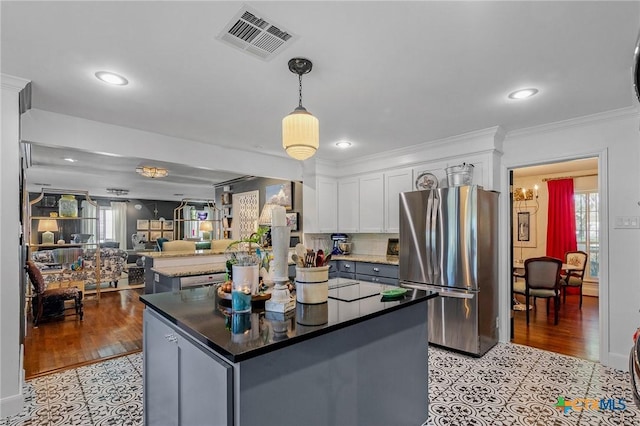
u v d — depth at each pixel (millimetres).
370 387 1815
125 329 4188
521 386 2703
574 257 5797
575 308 5273
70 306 5273
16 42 1870
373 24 1725
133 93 2594
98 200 10367
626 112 2959
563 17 1663
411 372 2129
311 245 5266
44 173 6711
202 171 6406
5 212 2273
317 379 1518
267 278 2070
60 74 2270
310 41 1883
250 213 6723
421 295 2148
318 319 1570
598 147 3143
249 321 1541
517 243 6977
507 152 3723
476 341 3266
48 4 1544
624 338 2992
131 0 1528
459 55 2037
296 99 2719
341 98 2713
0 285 2252
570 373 2924
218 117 3156
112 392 2607
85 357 3301
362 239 5355
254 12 1626
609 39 1857
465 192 3348
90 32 1781
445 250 3475
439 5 1577
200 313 1698
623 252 3010
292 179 5113
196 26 1740
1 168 2260
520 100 2760
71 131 3107
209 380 1328
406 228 3826
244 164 4504
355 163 5039
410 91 2574
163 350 1723
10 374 2295
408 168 4383
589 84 2447
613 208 3064
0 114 2256
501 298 3707
